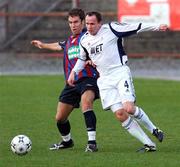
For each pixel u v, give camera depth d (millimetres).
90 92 32469
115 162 29438
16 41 86438
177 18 71562
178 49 82938
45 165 29109
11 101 52688
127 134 38000
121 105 31438
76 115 45656
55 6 88000
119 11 73250
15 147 31438
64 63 33531
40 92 57938
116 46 31750
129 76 31719
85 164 29172
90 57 31953
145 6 72312
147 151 31922
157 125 41375
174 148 33250
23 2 90000
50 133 38656
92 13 31281
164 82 64375
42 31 87000
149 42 83688
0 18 88500
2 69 76438
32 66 78438
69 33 86438
